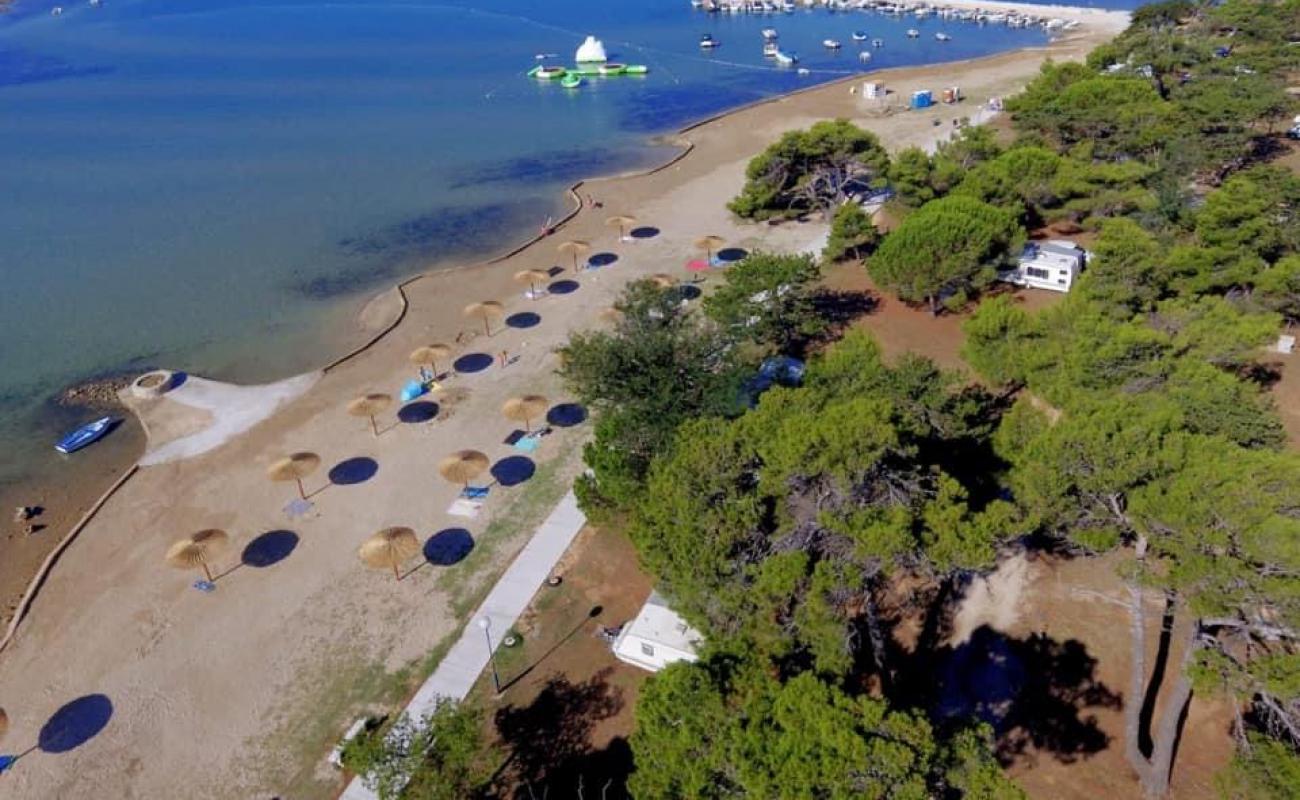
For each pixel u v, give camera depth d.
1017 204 66.12
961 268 56.84
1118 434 27.77
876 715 22.08
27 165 112.38
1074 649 34.09
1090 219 66.12
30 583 43.50
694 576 28.36
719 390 41.09
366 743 28.89
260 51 184.00
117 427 56.94
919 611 36.56
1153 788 28.25
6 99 145.62
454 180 104.69
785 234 80.56
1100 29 169.75
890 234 61.50
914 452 30.00
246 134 125.25
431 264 81.44
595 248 80.69
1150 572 25.47
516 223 90.75
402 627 38.62
